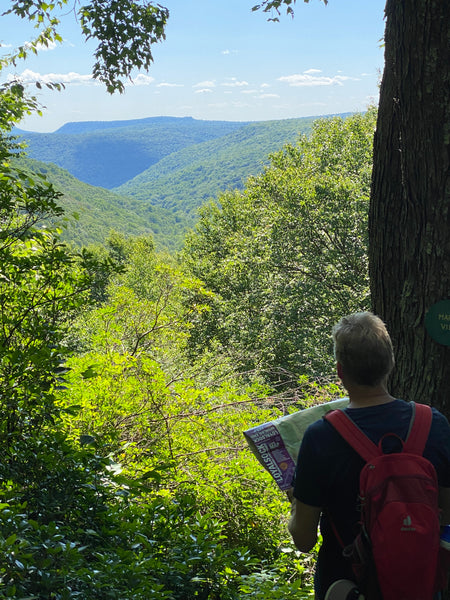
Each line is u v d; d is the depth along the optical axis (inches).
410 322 100.7
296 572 177.5
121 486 144.6
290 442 74.5
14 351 143.1
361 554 59.0
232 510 214.8
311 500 63.9
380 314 106.0
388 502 56.5
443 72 94.3
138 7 252.4
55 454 139.4
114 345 306.5
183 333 346.6
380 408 64.1
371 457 60.7
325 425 64.2
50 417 153.7
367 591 58.7
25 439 148.7
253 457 242.7
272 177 1075.9
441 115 95.2
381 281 105.1
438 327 98.1
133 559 115.1
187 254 1412.4
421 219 98.6
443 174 96.3
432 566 55.1
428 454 61.1
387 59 101.9
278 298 824.3
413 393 101.1
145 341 335.9
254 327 780.0
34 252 171.3
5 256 160.4
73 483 133.0
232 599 131.5
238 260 908.0
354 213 770.8
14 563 88.7
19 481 134.0
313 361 730.2
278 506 219.0
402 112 98.4
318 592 68.3
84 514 131.6
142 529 134.6
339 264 784.3
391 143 102.1
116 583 103.2
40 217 169.3
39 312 169.3
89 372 159.9
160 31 256.2
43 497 126.3
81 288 169.9
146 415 246.4
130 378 251.8
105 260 171.8
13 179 165.8
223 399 290.0
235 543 210.8
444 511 63.9
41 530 107.3
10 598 81.6
